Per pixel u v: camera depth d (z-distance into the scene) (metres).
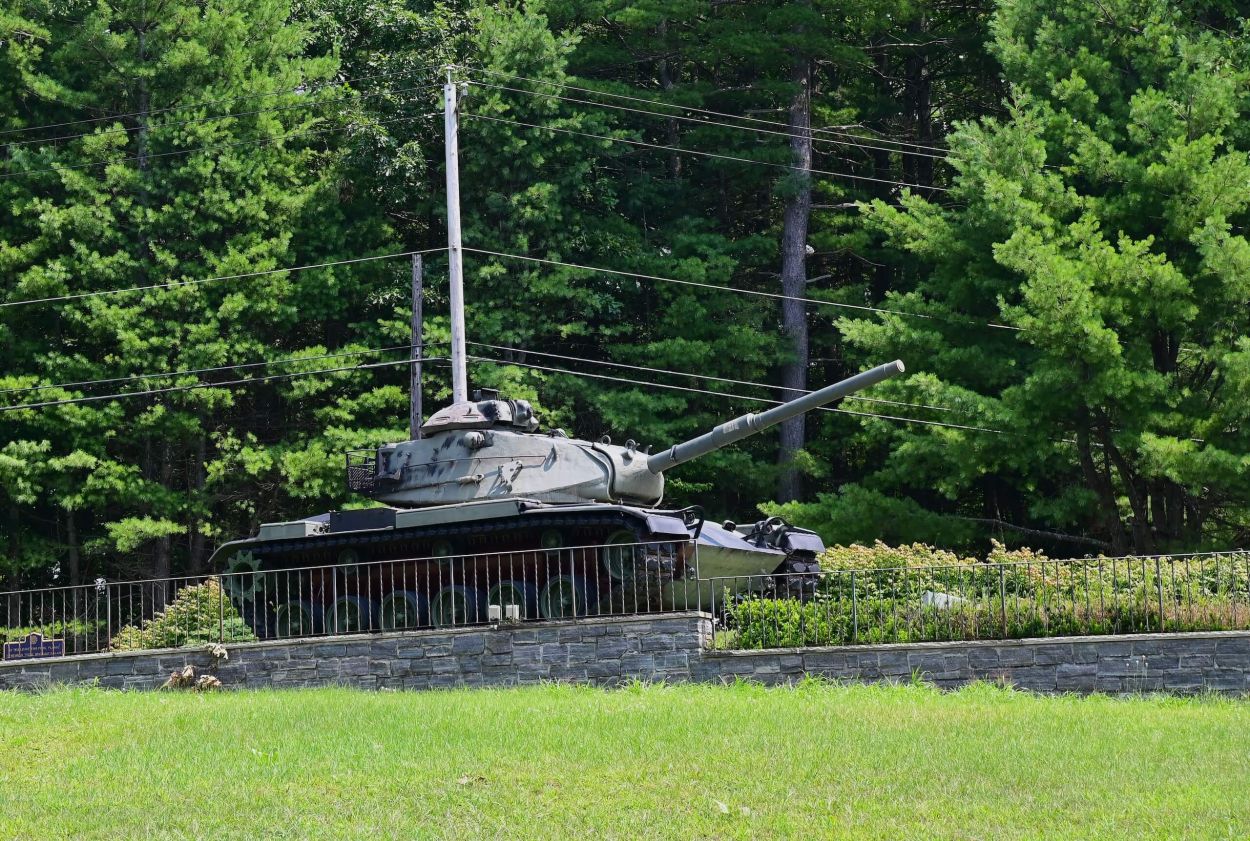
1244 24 34.53
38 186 38.84
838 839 11.42
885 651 20.59
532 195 40.41
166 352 37.75
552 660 21.64
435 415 26.98
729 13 46.00
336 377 39.44
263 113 40.06
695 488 41.31
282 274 38.59
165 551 39.47
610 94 42.53
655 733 15.64
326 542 24.86
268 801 12.88
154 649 23.31
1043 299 31.08
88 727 17.05
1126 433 31.66
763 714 16.92
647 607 22.02
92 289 38.41
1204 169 32.25
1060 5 36.03
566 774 13.63
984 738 15.23
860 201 44.72
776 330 43.34
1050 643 20.03
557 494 24.91
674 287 42.41
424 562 24.78
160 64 39.16
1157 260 31.55
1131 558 21.22
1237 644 19.44
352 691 20.78
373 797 12.94
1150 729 15.85
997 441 33.09
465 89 36.12
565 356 41.88
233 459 37.81
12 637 32.91
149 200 39.16
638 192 44.22
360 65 45.09
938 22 47.56
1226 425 31.53
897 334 35.16
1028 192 34.09
